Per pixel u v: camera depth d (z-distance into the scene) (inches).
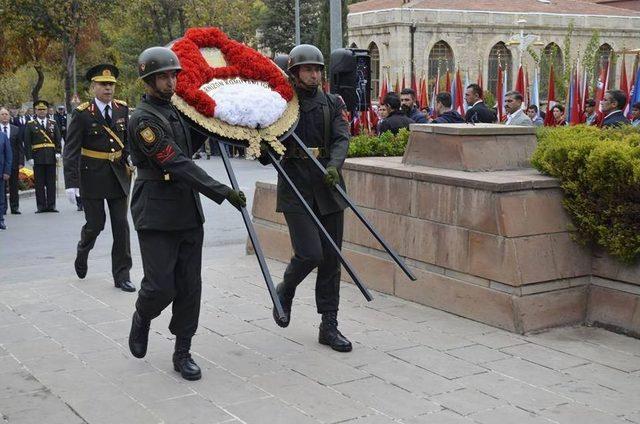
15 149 576.7
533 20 1736.0
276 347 222.1
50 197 588.4
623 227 225.5
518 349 217.2
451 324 241.6
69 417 173.9
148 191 191.8
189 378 195.5
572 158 231.5
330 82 445.4
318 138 218.5
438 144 267.6
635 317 227.5
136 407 179.0
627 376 196.7
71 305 273.3
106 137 295.0
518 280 228.7
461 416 171.6
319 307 222.5
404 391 186.9
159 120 185.9
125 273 297.7
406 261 269.6
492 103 781.3
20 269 352.2
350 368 203.6
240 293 285.9
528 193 234.8
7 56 1583.4
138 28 1656.0
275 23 1722.4
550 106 588.7
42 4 1457.9
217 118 203.8
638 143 236.2
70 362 211.8
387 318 249.3
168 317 253.0
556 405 177.8
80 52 1753.2
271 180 354.6
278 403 180.2
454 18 1678.2
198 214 195.0
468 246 244.1
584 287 240.4
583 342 223.8
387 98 392.8
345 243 297.6
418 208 262.4
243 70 217.5
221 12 1573.6
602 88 674.8
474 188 239.6
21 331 241.9
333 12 521.3
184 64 209.6
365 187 285.0
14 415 175.3
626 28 1804.9
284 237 336.5
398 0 1846.7
